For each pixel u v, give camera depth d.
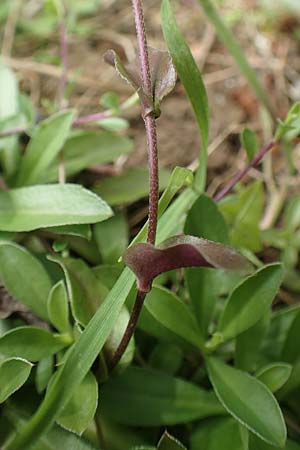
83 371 0.16
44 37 0.30
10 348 0.17
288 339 0.19
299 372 0.19
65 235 0.20
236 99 0.28
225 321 0.18
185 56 0.18
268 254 0.24
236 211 0.22
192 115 0.27
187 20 0.31
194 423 0.19
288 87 0.29
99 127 0.26
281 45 0.30
